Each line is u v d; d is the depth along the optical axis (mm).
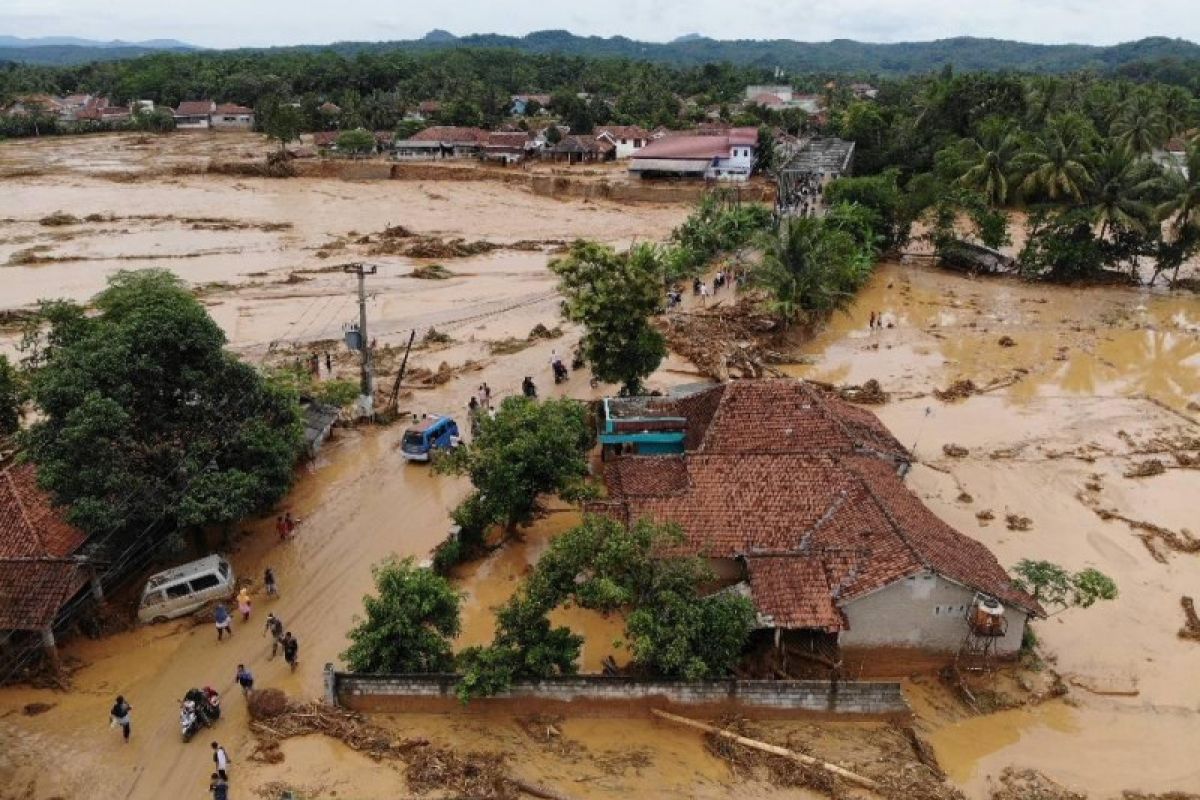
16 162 126438
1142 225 68500
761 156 114562
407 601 24562
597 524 25312
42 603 25203
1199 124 126250
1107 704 25484
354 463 39656
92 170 121188
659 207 105688
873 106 119625
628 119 154125
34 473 29953
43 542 27328
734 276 70312
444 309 63781
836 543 27344
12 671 25109
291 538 33469
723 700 23828
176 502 28531
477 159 129250
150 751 22875
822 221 67688
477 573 31375
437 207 104562
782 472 30500
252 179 121125
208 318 30875
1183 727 24719
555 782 21828
